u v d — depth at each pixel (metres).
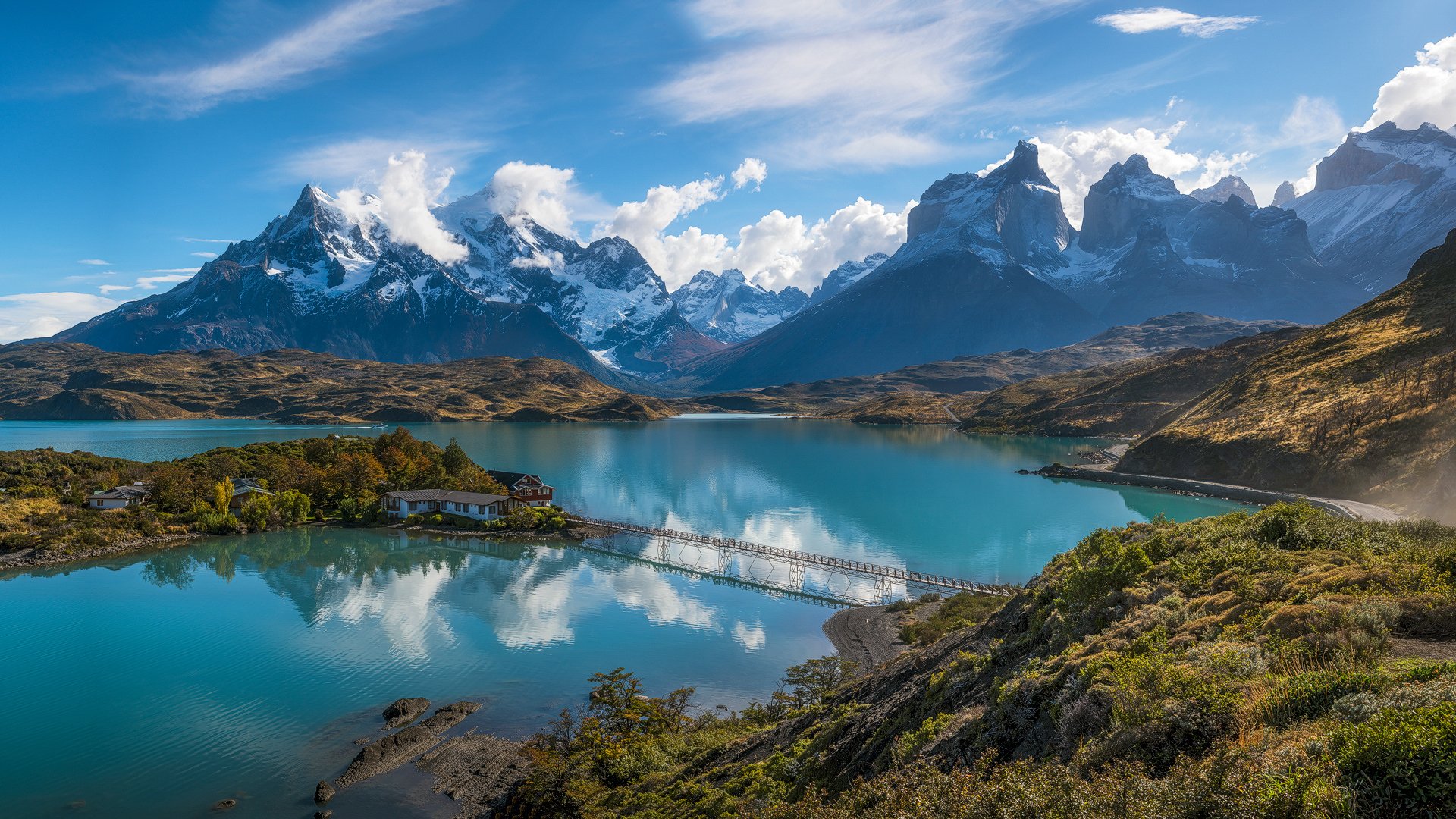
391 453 164.38
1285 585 26.53
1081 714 20.59
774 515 151.75
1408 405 138.62
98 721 56.69
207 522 127.62
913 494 176.25
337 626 79.94
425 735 54.47
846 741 34.25
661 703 54.81
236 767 50.16
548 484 192.12
